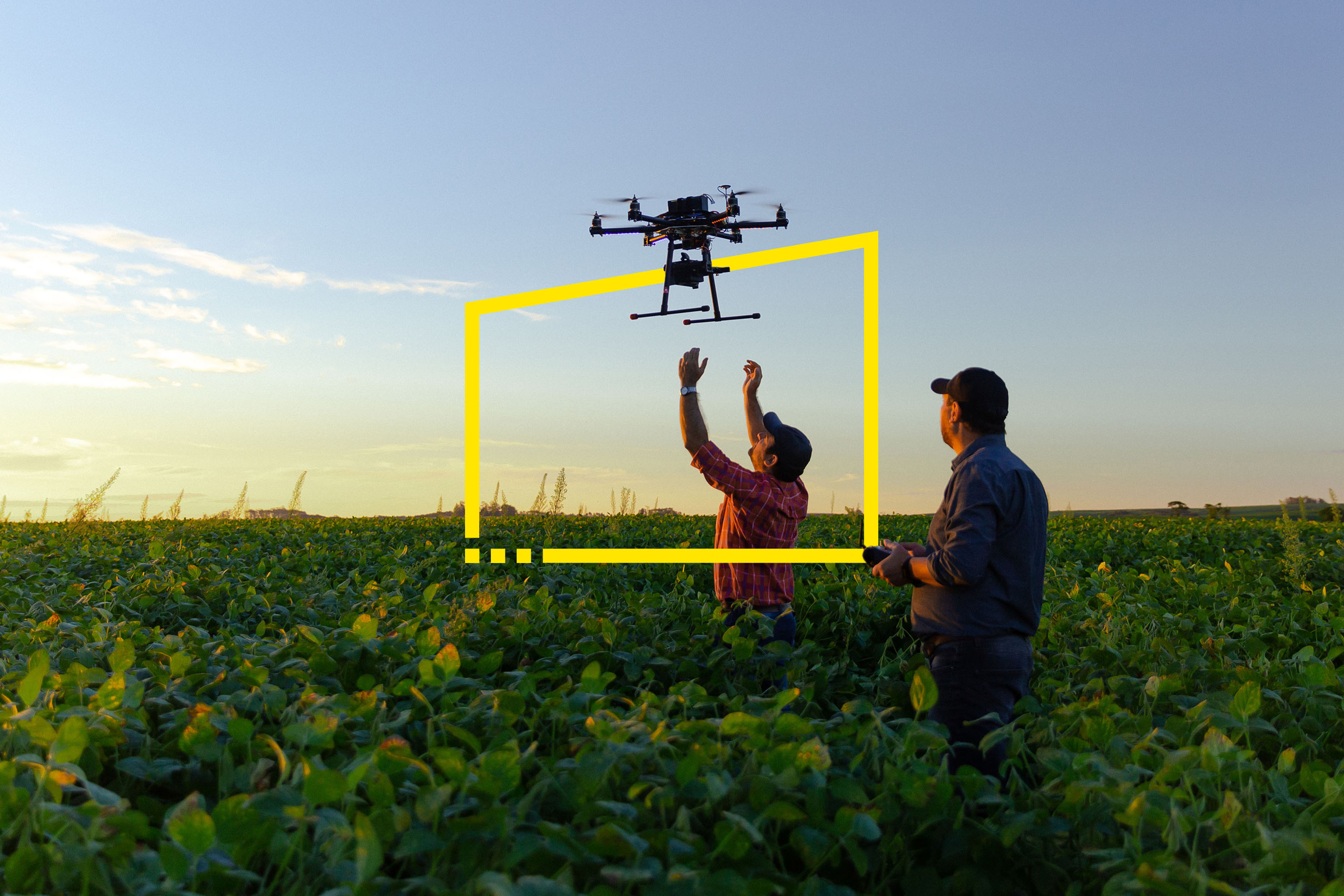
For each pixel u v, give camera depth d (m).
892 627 5.17
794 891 1.76
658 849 1.78
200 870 1.69
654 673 3.63
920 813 2.07
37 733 2.15
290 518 12.81
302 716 2.44
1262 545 9.40
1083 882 2.06
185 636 3.89
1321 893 1.66
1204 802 2.10
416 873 1.84
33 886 1.58
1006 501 3.04
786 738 2.39
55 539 8.93
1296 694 3.15
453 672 2.82
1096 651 3.97
